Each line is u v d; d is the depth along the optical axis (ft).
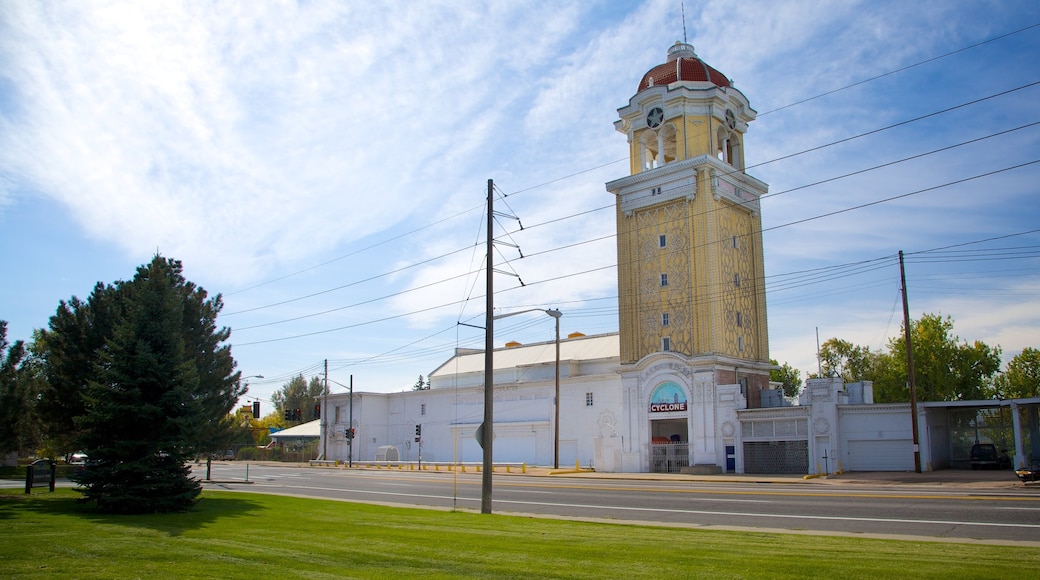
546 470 190.29
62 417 95.40
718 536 51.90
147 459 70.44
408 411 281.95
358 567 38.83
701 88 196.24
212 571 37.22
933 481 119.96
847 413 156.76
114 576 35.37
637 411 189.78
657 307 193.47
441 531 55.31
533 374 243.19
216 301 124.67
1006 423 190.39
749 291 197.98
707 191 186.91
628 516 71.36
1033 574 34.96
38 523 56.59
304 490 114.21
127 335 73.36
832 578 34.78
